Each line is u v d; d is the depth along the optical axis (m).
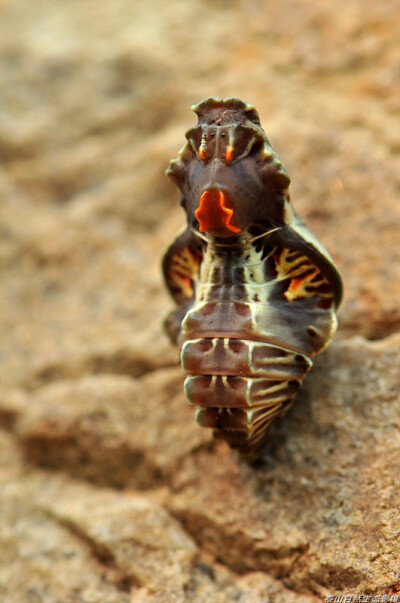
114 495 0.16
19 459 0.17
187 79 0.20
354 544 0.15
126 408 0.17
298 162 0.18
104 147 0.19
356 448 0.15
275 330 0.15
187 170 0.15
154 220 0.18
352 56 0.19
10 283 0.19
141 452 0.16
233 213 0.14
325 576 0.15
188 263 0.15
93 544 0.16
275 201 0.15
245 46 0.20
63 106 0.20
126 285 0.18
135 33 0.21
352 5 0.19
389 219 0.17
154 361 0.17
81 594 0.16
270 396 0.15
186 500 0.16
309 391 0.16
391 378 0.16
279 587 0.15
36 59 0.21
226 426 0.15
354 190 0.17
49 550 0.16
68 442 0.17
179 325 0.15
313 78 0.19
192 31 0.21
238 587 0.15
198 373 0.15
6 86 0.21
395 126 0.18
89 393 0.17
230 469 0.16
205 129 0.14
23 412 0.17
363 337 0.16
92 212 0.19
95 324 0.18
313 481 0.15
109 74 0.21
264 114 0.18
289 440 0.16
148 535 0.16
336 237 0.17
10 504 0.17
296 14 0.20
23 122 0.20
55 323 0.18
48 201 0.19
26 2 0.23
